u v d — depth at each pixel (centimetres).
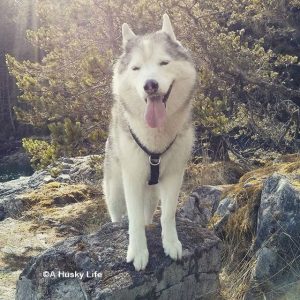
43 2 312
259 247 121
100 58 258
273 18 461
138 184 114
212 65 303
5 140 1033
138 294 103
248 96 317
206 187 163
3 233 183
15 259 159
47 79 302
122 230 121
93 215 199
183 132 113
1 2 1147
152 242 114
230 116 308
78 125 254
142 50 110
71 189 238
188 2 310
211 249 116
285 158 197
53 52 297
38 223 195
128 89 112
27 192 246
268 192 126
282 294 108
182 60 112
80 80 273
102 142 255
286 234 115
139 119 110
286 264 113
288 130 312
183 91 112
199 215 157
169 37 117
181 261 110
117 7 282
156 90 103
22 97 289
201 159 274
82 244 116
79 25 305
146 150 111
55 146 258
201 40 304
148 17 286
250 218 131
